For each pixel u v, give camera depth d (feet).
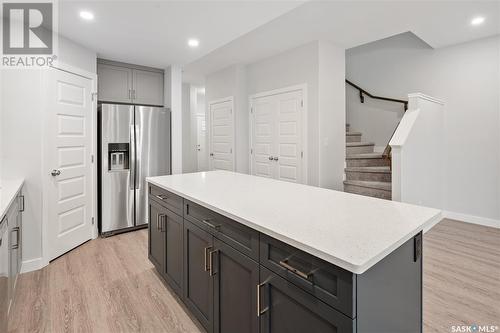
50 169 8.99
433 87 14.10
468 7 9.80
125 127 11.74
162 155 12.95
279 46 13.56
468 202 13.16
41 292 7.14
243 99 16.72
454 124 13.42
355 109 17.67
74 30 9.34
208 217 5.18
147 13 8.35
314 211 4.47
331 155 13.48
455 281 7.57
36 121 8.57
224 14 8.49
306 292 3.21
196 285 5.72
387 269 3.32
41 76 8.70
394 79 15.66
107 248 10.14
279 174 14.92
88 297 6.93
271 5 7.98
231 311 4.65
